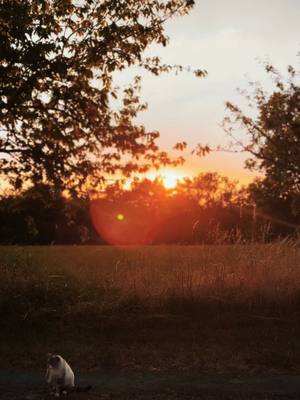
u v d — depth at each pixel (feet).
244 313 34.47
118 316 34.06
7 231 155.74
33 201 47.85
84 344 29.37
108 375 24.07
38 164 41.37
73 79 40.16
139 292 36.60
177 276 37.96
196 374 24.17
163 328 32.19
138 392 21.68
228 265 39.65
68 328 32.45
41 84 40.22
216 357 26.61
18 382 22.98
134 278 39.17
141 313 34.94
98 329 32.19
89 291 38.86
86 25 40.83
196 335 30.60
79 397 20.99
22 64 36.60
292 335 30.45
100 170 43.19
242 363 25.72
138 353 27.45
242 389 22.11
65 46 37.86
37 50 35.45
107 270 46.93
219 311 34.86
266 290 35.86
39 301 37.37
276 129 118.93
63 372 21.30
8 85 38.22
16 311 35.04
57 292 38.40
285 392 21.74
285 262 39.06
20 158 41.47
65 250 77.15
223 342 29.30
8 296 36.63
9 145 41.83
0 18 35.65
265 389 22.09
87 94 41.86
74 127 42.42
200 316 34.30
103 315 34.30
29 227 51.29
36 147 41.22
